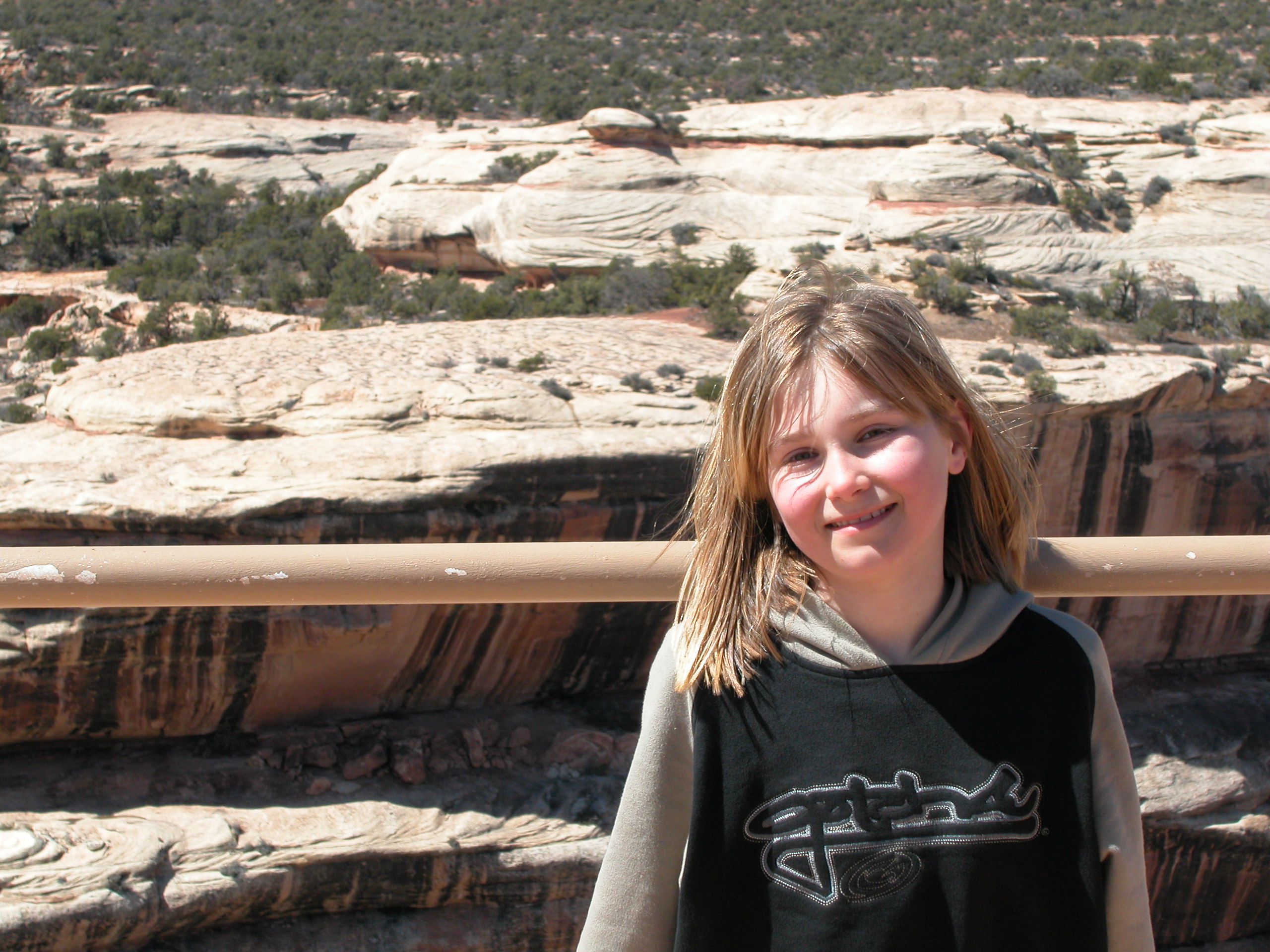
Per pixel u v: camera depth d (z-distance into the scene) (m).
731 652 1.78
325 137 68.94
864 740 1.72
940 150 36.09
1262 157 37.88
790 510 1.74
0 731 13.64
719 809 1.77
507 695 16.20
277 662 14.27
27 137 64.50
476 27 95.44
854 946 1.71
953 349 21.50
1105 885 1.83
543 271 38.78
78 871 12.33
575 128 46.53
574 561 1.81
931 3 88.94
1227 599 19.33
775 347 1.74
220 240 49.44
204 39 89.88
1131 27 78.81
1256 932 17.34
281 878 12.97
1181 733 17.86
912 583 1.76
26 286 43.44
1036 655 1.77
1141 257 33.78
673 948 1.85
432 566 1.78
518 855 13.72
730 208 39.81
